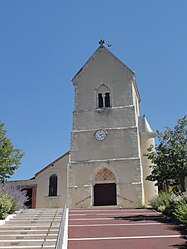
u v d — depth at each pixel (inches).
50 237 460.8
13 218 608.7
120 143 1119.0
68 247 412.5
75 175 1104.8
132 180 1057.5
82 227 553.9
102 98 1220.5
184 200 644.1
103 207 1030.4
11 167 909.8
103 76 1246.9
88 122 1178.0
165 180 754.2
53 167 1222.9
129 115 1158.3
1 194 679.7
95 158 1115.9
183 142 738.2
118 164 1088.8
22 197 793.6
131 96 1189.7
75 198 1074.7
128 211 797.2
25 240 439.8
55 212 704.4
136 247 408.5
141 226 557.6
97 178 1111.0
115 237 470.6
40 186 1208.2
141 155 1158.3
